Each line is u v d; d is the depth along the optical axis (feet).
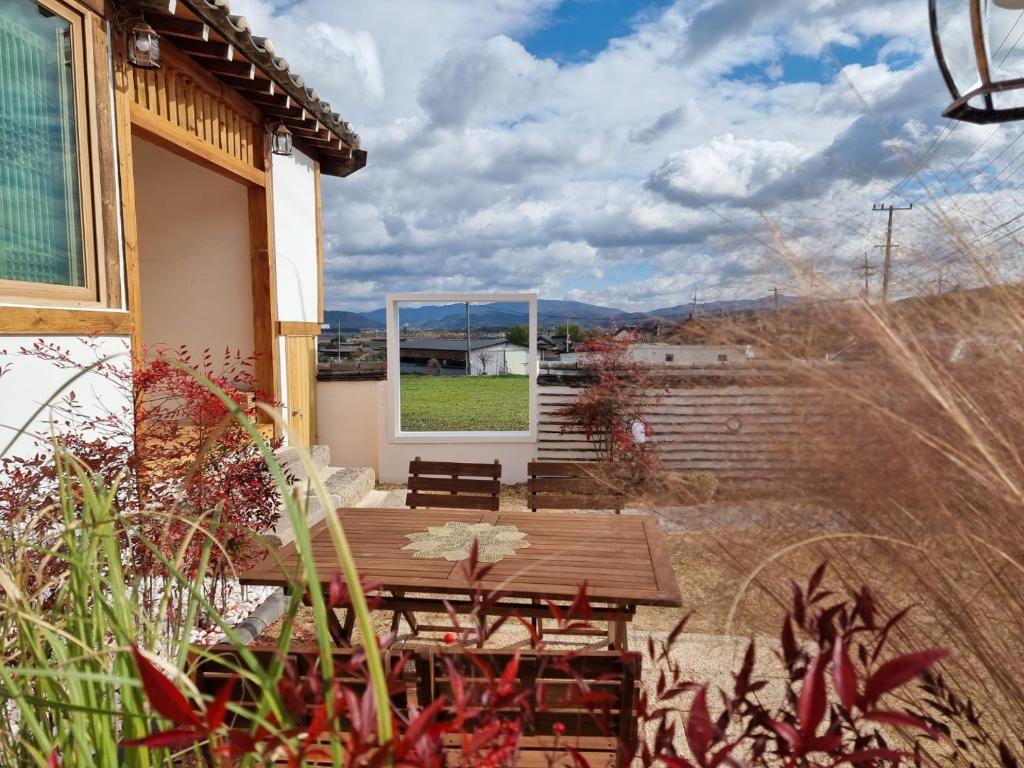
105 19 11.48
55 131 10.62
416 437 23.17
